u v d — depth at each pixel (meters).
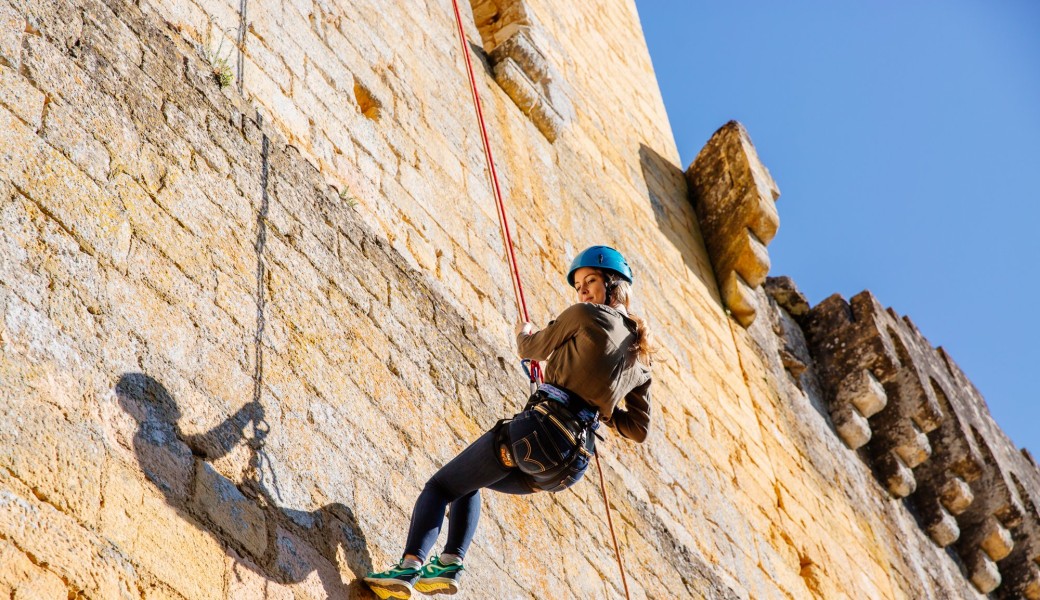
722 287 13.16
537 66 11.02
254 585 4.77
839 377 14.39
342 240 6.64
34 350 4.36
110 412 4.55
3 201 4.57
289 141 6.92
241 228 5.82
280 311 5.77
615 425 6.01
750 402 11.94
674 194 13.65
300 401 5.58
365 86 8.09
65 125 5.06
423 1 9.82
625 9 15.62
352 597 5.26
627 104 13.70
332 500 5.45
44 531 4.02
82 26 5.50
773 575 10.09
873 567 12.36
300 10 7.79
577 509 7.54
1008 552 15.55
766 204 13.52
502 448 5.43
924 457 14.45
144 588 4.28
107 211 5.04
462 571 5.97
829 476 12.73
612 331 5.57
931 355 16.80
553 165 10.68
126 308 4.88
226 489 4.89
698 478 9.79
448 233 8.17
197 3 6.74
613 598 7.31
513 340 8.27
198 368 5.08
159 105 5.72
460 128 9.20
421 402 6.54
